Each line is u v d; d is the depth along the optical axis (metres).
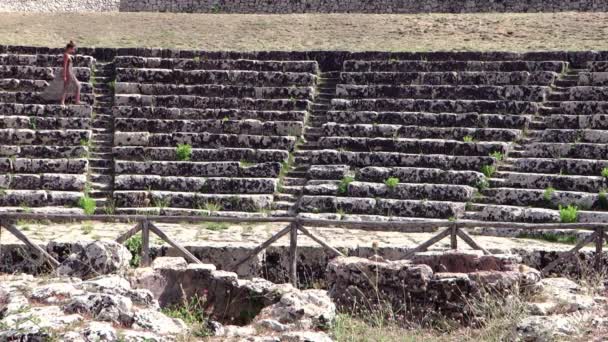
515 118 26.59
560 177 23.41
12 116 28.23
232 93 30.03
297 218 16.86
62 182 25.48
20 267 17.45
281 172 26.19
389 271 14.13
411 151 26.19
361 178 25.28
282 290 13.77
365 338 12.59
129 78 30.94
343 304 14.32
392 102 28.47
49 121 28.36
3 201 24.66
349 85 29.91
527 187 23.78
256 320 12.62
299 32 36.66
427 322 13.71
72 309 11.91
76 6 52.72
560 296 13.68
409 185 24.20
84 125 28.50
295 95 29.78
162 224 22.81
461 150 25.62
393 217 23.33
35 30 37.41
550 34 33.97
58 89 29.39
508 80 28.94
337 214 23.75
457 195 23.70
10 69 30.86
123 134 27.69
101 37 36.50
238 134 27.91
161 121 28.30
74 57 31.95
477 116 26.94
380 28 36.69
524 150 25.48
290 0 49.81
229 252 17.77
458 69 30.14
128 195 24.89
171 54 32.66
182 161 26.66
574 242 20.52
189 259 16.52
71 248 17.34
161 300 14.08
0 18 40.22
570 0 45.59
